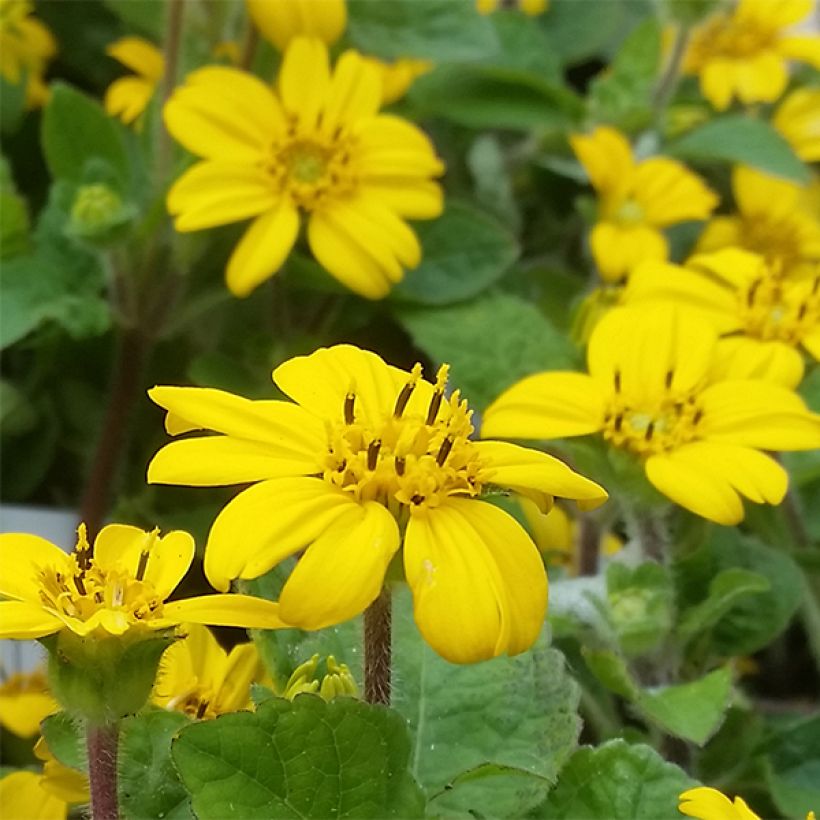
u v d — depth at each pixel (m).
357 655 0.11
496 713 0.11
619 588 0.14
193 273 0.19
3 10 0.21
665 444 0.13
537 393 0.14
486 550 0.09
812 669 0.21
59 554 0.10
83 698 0.09
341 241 0.17
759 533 0.17
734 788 0.15
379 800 0.10
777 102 0.26
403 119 0.20
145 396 0.20
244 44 0.20
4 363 0.21
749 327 0.16
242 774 0.09
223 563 0.09
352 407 0.10
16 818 0.12
